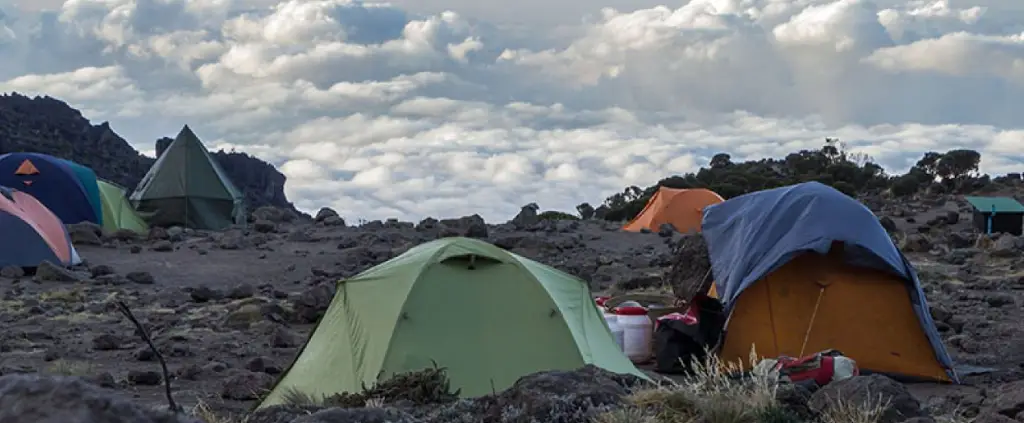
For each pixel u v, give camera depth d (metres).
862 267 15.10
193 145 37.72
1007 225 37.53
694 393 8.88
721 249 15.91
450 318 12.29
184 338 17.47
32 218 26.47
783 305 15.18
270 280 26.53
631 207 57.38
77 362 14.94
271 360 15.41
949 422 9.26
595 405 8.69
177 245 31.33
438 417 8.77
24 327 18.44
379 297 12.53
